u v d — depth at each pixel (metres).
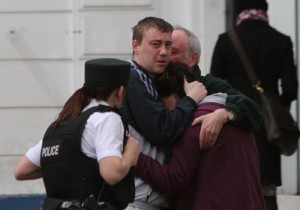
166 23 16.41
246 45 24.34
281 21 28.66
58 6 29.23
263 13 24.62
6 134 29.27
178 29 17.64
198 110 16.44
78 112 15.00
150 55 16.25
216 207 16.02
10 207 28.67
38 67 29.20
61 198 14.76
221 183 16.06
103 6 29.20
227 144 16.19
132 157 14.70
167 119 16.02
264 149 23.88
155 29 16.22
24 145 29.27
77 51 29.20
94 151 14.65
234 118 16.19
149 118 15.95
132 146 14.84
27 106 29.23
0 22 29.17
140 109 15.99
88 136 14.66
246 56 24.25
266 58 24.30
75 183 14.60
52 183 14.79
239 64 24.31
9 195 28.81
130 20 29.17
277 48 24.38
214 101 16.53
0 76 29.17
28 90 29.23
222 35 24.67
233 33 24.48
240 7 24.70
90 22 29.17
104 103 15.07
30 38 29.20
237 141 16.27
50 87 29.23
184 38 17.39
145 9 29.17
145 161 16.05
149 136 16.08
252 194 16.28
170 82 16.66
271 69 24.36
